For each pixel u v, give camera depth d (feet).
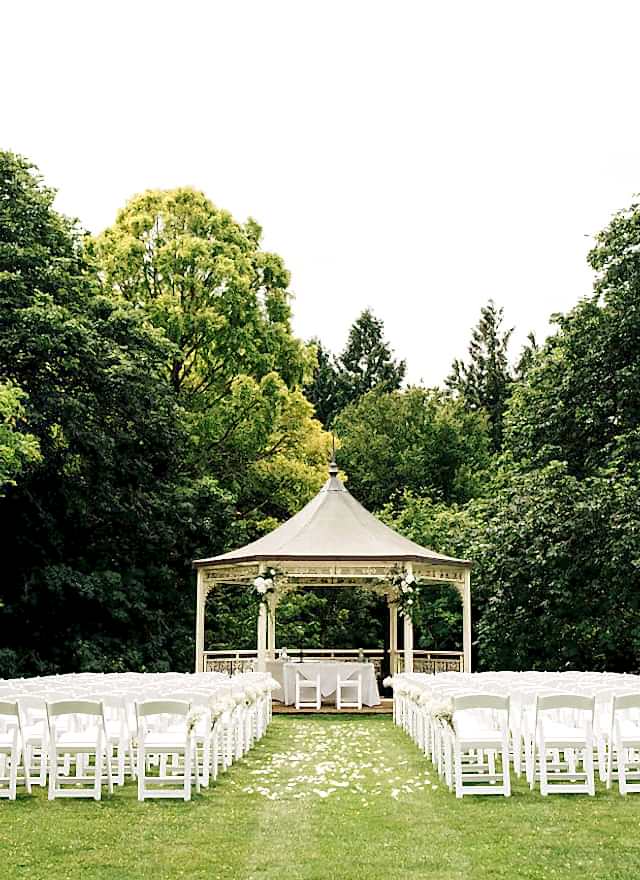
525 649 85.81
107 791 34.40
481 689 39.40
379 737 55.31
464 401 174.29
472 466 154.10
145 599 93.86
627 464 79.82
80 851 24.77
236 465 113.80
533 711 35.86
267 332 112.78
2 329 76.07
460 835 26.43
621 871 22.47
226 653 83.35
